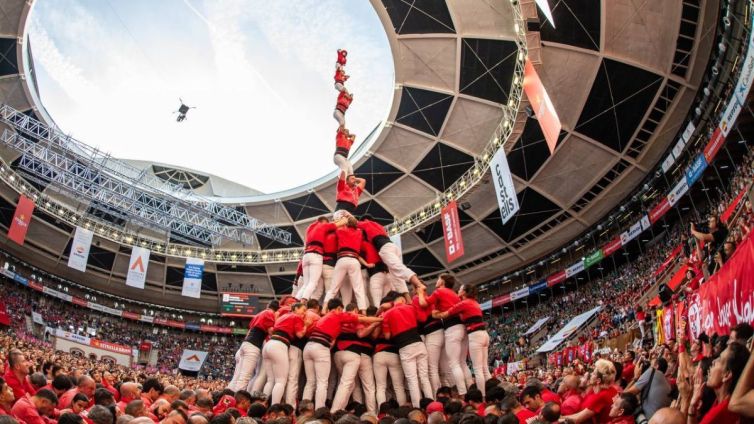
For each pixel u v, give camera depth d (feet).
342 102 53.06
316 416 24.57
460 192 143.74
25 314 161.07
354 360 33.86
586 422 24.25
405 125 140.05
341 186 49.39
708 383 15.75
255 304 194.70
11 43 121.70
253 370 36.73
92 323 191.72
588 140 119.75
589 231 144.25
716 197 109.81
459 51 118.32
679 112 105.09
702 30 89.40
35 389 27.30
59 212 167.73
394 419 24.93
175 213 158.71
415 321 34.91
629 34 97.04
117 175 146.30
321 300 41.65
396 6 115.55
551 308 155.22
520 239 156.35
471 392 29.07
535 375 70.79
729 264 33.14
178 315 210.59
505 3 102.01
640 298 100.37
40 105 140.15
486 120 130.93
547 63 107.76
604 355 77.10
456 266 174.50
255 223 170.71
